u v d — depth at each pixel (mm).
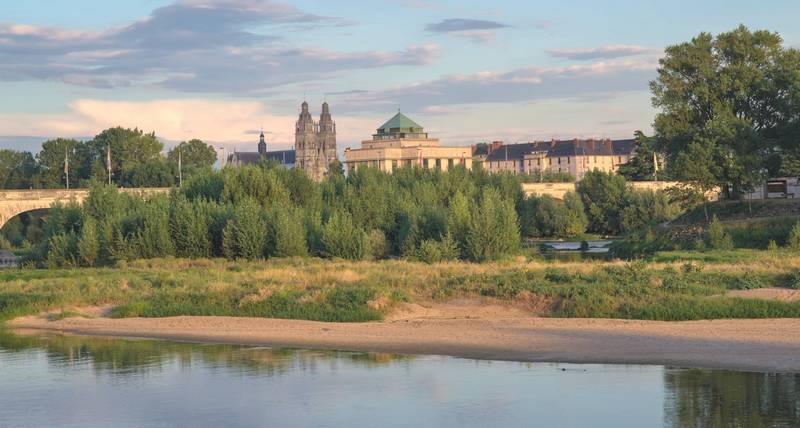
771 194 97062
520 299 45125
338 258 76500
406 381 30469
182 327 42031
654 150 98438
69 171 191250
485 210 77750
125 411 27609
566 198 138750
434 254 73938
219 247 81375
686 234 85500
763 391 27656
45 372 33000
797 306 39812
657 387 28547
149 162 180250
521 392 28625
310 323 41531
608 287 45531
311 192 94375
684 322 38438
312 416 26703
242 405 28000
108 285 55812
